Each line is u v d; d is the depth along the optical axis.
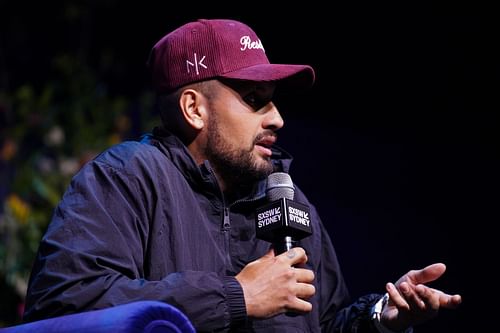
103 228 4.88
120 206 5.04
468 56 13.87
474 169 14.45
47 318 4.58
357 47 14.53
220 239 5.49
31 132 11.30
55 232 4.84
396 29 14.13
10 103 11.73
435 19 13.77
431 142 14.79
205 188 5.50
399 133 15.05
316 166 15.35
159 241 5.11
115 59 16.84
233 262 5.50
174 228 5.17
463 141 14.55
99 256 4.75
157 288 4.58
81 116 11.66
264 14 14.82
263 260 4.88
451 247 14.34
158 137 5.69
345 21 14.37
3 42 16.86
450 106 14.46
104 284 4.58
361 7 14.14
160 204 5.18
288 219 5.08
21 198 10.10
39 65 16.95
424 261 14.48
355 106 15.15
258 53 5.75
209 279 4.67
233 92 5.59
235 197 5.79
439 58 14.10
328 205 15.24
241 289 4.66
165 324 4.02
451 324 13.38
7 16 16.94
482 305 13.77
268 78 5.46
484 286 13.89
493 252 14.07
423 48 14.10
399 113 14.92
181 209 5.31
